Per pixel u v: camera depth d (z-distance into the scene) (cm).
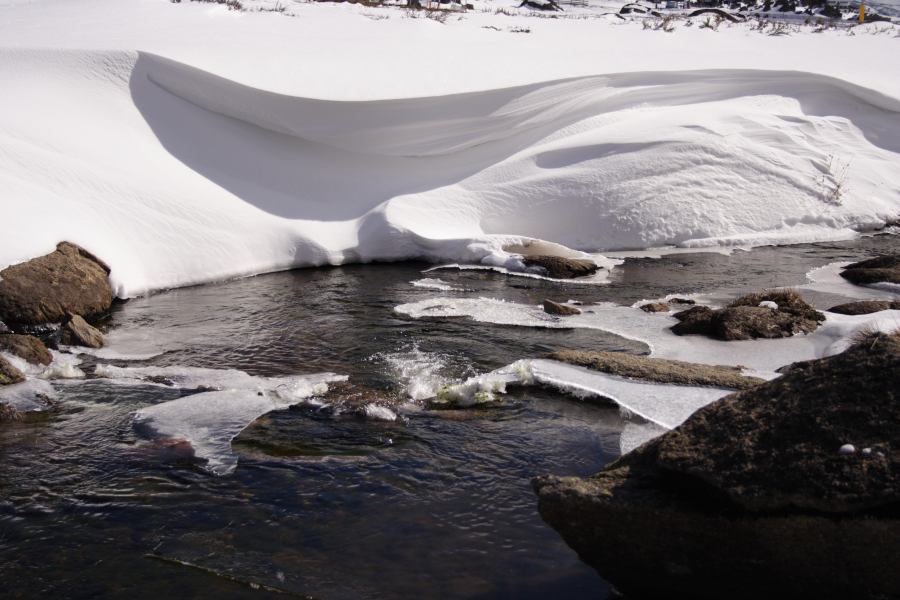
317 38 1688
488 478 572
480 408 690
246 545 492
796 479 368
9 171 1050
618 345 848
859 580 361
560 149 1408
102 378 769
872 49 2189
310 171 1344
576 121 1509
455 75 1491
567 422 659
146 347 859
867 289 1059
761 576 380
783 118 1552
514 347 851
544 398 708
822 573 366
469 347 853
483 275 1177
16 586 452
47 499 547
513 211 1342
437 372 779
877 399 388
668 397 679
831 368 417
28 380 750
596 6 3875
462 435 639
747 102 1596
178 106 1309
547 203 1339
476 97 1409
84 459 604
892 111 1611
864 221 1409
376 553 484
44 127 1168
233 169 1285
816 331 846
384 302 1032
